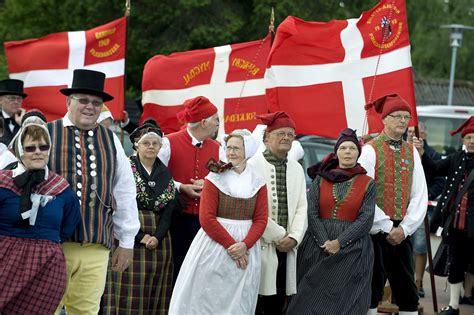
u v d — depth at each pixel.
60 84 10.59
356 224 7.88
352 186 8.01
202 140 8.63
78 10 24.44
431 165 9.70
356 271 7.89
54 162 6.62
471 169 9.47
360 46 9.26
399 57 9.12
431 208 11.34
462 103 35.47
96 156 6.76
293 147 9.14
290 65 9.39
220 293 7.48
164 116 10.46
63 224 6.47
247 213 7.59
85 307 6.72
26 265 6.21
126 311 8.16
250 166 7.71
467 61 43.31
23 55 10.66
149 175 8.26
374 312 8.38
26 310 6.26
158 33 23.86
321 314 7.91
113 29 10.42
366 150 8.40
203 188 7.61
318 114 9.35
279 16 23.27
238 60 10.34
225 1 23.70
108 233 6.74
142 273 8.16
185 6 22.62
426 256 10.75
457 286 9.58
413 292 8.43
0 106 10.64
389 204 8.27
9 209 6.21
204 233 7.60
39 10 25.67
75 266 6.64
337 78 9.31
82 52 10.52
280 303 8.20
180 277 7.64
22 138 6.25
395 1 9.16
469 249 9.55
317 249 8.01
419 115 17.88
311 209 8.11
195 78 10.41
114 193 6.91
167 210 8.27
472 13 43.59
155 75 10.47
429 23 42.88
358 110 9.25
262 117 8.08
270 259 7.86
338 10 24.30
